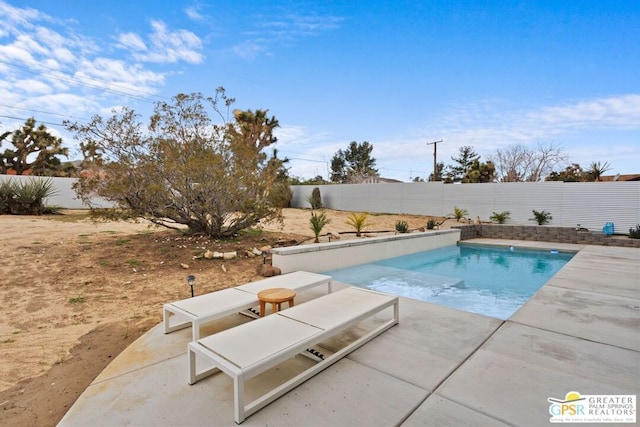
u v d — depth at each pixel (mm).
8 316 3912
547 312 4047
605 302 4422
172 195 7348
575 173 25062
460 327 3592
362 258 8180
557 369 2660
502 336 3336
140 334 3578
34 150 22297
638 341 3195
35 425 2162
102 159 6926
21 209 12070
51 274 5246
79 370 2855
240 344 2438
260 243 8273
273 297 3590
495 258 9602
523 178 27734
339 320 2924
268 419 2074
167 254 6746
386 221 15641
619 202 12523
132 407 2205
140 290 5004
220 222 8070
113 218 7160
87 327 3746
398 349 3053
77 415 2123
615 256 8062
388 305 3490
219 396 2336
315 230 9062
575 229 11102
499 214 15039
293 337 2562
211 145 7586
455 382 2477
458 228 12070
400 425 1998
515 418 2049
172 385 2469
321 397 2303
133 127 7133
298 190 22641
